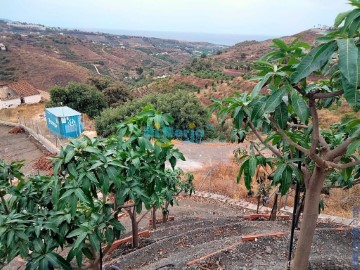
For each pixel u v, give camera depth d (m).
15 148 15.93
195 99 21.66
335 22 1.73
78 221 2.61
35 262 2.34
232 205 8.51
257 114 2.12
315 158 2.29
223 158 14.00
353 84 1.39
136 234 5.24
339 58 1.45
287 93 1.96
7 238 2.31
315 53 1.64
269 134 3.03
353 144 2.07
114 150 2.70
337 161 2.51
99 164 2.26
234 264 3.54
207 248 4.29
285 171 2.43
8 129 20.33
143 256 4.42
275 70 1.89
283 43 1.98
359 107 1.43
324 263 3.48
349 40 1.50
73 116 18.08
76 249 2.45
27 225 2.49
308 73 1.63
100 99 27.38
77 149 2.32
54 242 2.49
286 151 3.29
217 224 6.31
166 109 20.39
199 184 10.05
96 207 2.74
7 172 3.05
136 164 2.67
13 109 29.36
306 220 2.75
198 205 8.70
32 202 2.85
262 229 5.22
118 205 2.80
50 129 19.12
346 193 8.02
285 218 6.51
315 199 2.67
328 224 5.80
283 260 3.62
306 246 2.80
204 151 15.30
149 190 2.91
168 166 12.47
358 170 3.65
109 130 18.44
